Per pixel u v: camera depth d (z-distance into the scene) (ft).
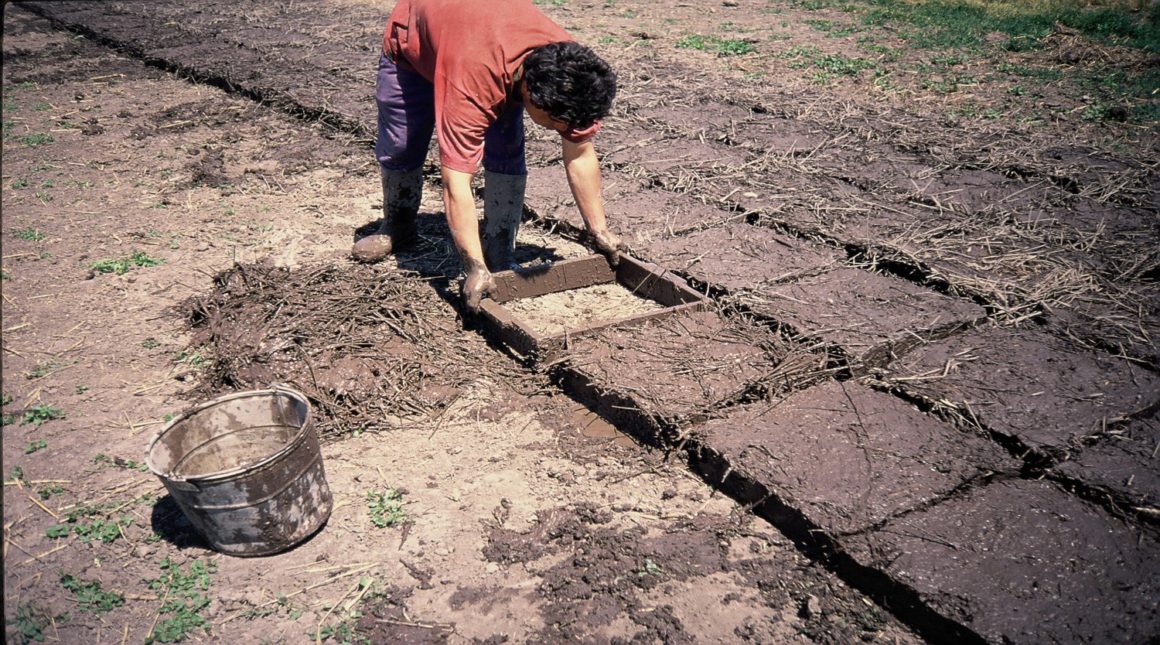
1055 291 15.31
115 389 14.05
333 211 20.43
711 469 11.91
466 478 12.11
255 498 10.31
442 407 13.48
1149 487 10.96
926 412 12.57
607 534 11.08
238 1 42.83
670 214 18.78
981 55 32.30
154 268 17.80
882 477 11.25
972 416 12.23
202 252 18.47
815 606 10.08
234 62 31.60
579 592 10.27
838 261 16.62
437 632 9.82
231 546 10.71
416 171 16.93
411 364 14.02
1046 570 9.93
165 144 25.00
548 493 11.81
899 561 10.03
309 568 10.70
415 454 12.59
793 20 38.78
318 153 24.00
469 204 13.42
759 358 13.56
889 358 13.82
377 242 17.51
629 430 12.82
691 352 13.71
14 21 39.91
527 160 21.99
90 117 27.35
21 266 17.94
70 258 18.29
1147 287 15.53
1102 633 9.18
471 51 12.48
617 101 26.50
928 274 16.03
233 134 25.55
